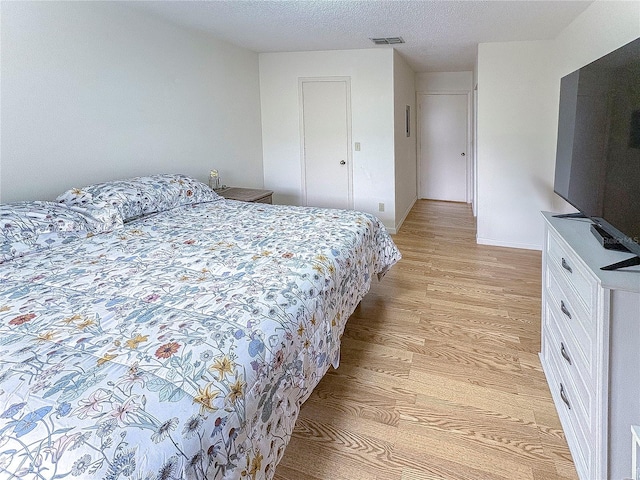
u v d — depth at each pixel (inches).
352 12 119.6
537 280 130.1
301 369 55.1
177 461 32.2
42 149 96.7
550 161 154.6
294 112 190.2
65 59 100.2
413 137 252.8
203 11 119.8
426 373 82.0
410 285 128.2
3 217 75.3
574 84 76.9
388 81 175.2
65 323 47.9
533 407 71.2
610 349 45.7
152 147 129.0
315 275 65.9
